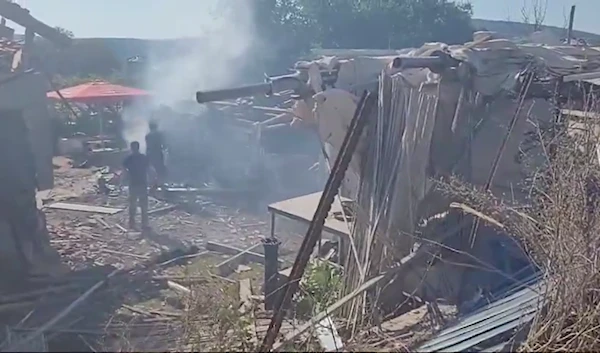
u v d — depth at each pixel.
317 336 4.75
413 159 6.39
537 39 11.35
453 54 6.81
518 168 6.60
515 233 5.30
